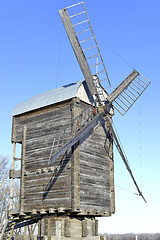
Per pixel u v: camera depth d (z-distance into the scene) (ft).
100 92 78.13
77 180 65.10
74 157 65.82
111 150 79.30
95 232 72.02
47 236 62.69
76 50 70.90
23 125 78.23
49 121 73.46
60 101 71.56
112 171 77.71
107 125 80.07
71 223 66.33
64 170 66.85
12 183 76.48
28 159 74.64
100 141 76.07
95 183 70.85
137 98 80.02
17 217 74.59
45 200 68.23
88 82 72.90
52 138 71.51
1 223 126.41
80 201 65.05
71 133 67.87
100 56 74.69
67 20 69.46
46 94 79.15
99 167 73.51
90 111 74.43
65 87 76.74
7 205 134.92
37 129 75.31
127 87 80.07
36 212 69.31
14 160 77.82
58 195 66.23
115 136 75.20
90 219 71.10
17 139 78.84
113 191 76.02
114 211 74.74
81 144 69.26
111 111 82.74
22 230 119.96
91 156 71.67
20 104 82.02
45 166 70.69
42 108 75.51
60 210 63.77
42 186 69.77
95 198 69.72
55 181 67.72
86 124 69.87
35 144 74.49
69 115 70.03
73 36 70.18
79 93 71.61
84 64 72.28
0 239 73.41
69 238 63.16
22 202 72.13
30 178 72.69
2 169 141.59
